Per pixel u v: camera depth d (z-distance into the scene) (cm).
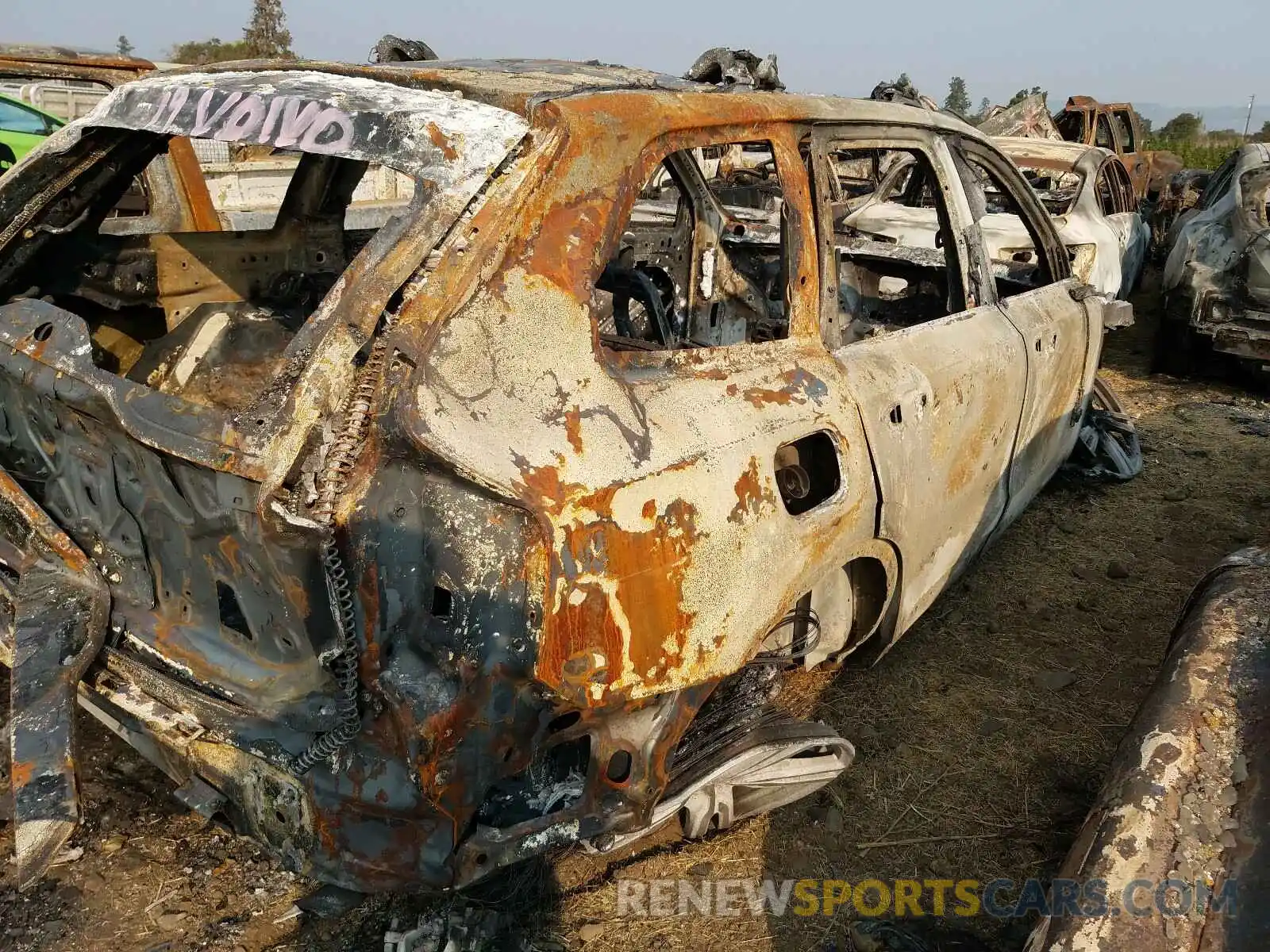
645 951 214
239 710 187
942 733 298
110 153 254
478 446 161
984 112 1223
